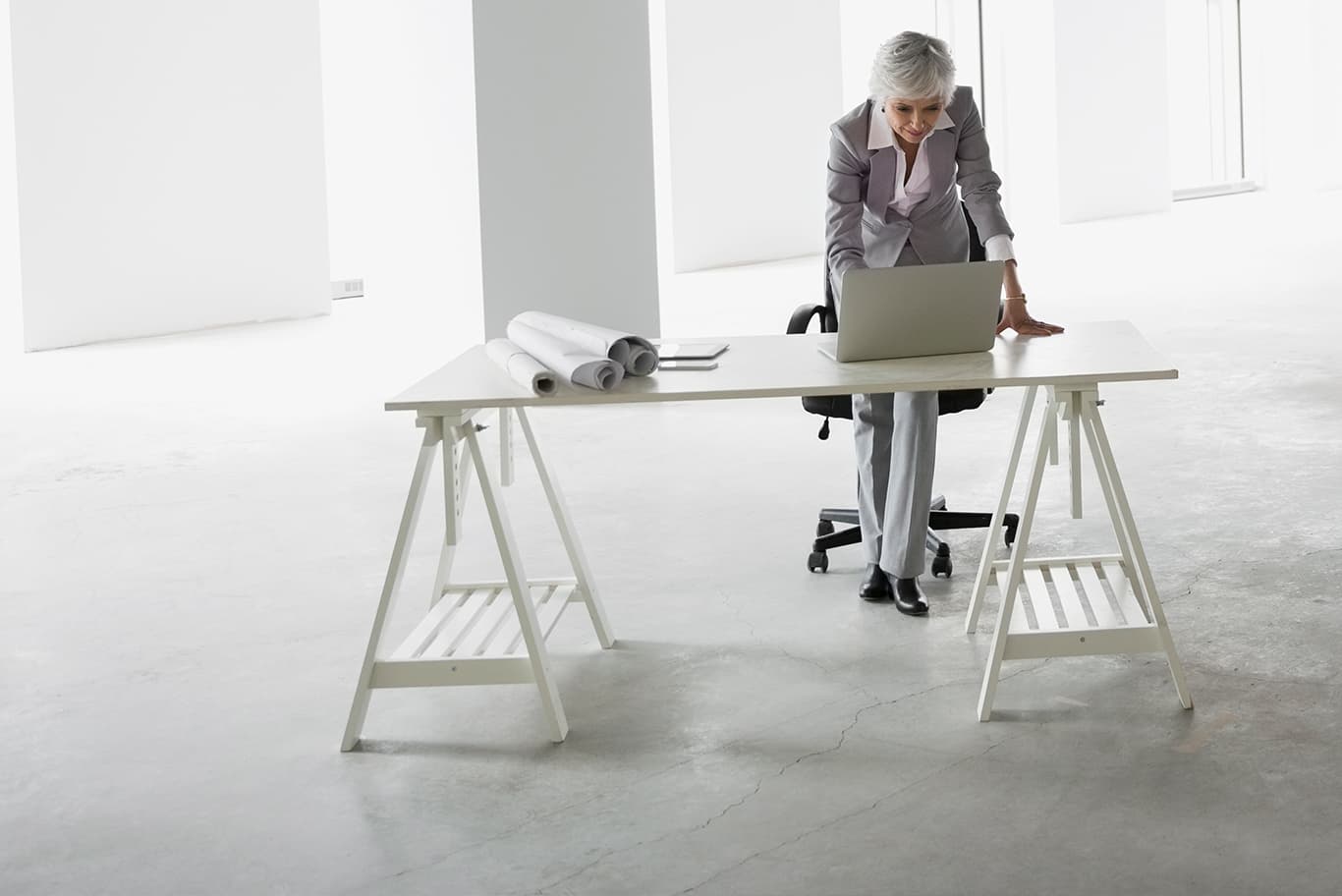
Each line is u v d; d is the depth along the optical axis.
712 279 11.43
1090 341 3.11
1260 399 5.81
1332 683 2.93
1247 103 16.47
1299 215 13.61
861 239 3.53
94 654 3.46
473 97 6.52
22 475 5.51
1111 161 14.69
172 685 3.24
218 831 2.51
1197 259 10.77
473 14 6.46
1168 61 15.65
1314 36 15.92
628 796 2.59
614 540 4.29
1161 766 2.59
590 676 3.19
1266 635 3.22
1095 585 3.18
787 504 4.63
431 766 2.75
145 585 4.02
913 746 2.74
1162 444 5.14
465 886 2.28
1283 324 7.61
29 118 8.88
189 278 9.79
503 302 6.69
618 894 2.23
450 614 3.21
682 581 3.87
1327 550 3.79
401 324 7.25
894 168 3.46
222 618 3.70
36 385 7.64
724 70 12.27
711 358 3.08
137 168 9.46
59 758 2.85
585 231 6.79
